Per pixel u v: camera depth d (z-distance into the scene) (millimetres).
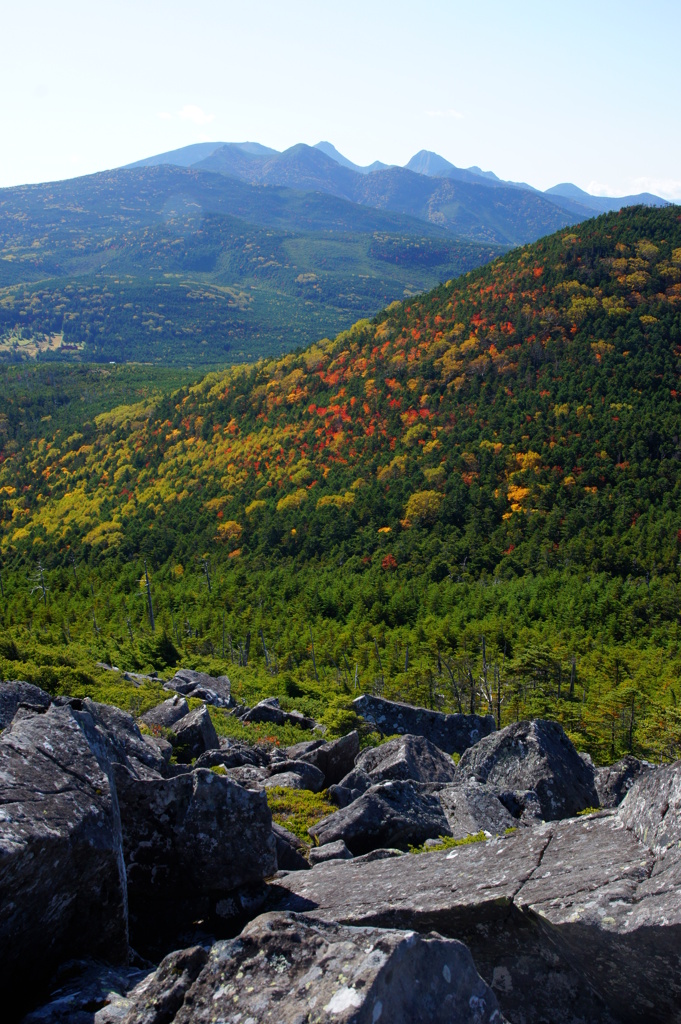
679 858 7176
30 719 8500
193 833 9195
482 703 68562
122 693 28625
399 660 86500
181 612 120250
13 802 6945
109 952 7859
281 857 11984
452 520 157750
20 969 7027
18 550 186375
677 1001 6586
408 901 8289
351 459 192625
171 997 6113
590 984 7168
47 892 6895
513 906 7590
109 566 160750
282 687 51938
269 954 6117
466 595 120812
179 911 9250
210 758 19750
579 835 8852
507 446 173125
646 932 6484
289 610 122688
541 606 109812
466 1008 5836
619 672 72375
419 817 14586
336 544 160125
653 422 167375
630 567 126188
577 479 157875
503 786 18203
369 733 29344
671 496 145875
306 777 19359
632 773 19109
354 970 5527
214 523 180250
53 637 64062
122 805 9273
